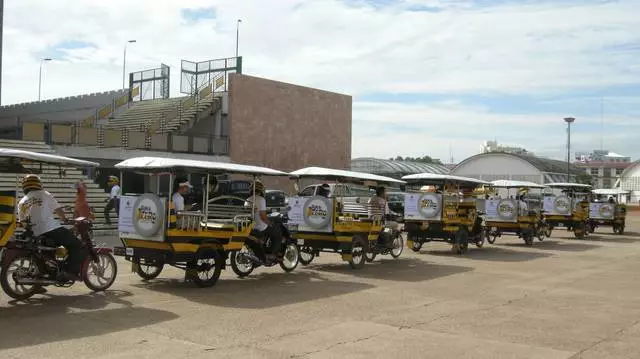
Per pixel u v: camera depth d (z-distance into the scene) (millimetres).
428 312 9906
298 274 13984
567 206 27234
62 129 25891
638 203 59594
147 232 11109
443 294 11680
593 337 8375
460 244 19328
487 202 23219
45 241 9922
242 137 34312
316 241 14906
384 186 16844
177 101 36562
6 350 7070
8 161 10336
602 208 30109
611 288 12727
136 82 40812
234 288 11766
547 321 9375
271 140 36156
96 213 22016
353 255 15078
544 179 53156
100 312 9227
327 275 13961
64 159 10125
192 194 14961
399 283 12969
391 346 7684
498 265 16562
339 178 14797
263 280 12930
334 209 14625
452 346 7738
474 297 11422
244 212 13031
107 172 27578
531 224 23094
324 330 8484
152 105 37562
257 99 35281
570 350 7680
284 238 14000
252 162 34938
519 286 12875
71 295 10453
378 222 16188
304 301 10633
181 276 12859
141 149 28859
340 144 41125
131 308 9609
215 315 9289
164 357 6965
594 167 98625
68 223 10445
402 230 19125
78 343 7441
